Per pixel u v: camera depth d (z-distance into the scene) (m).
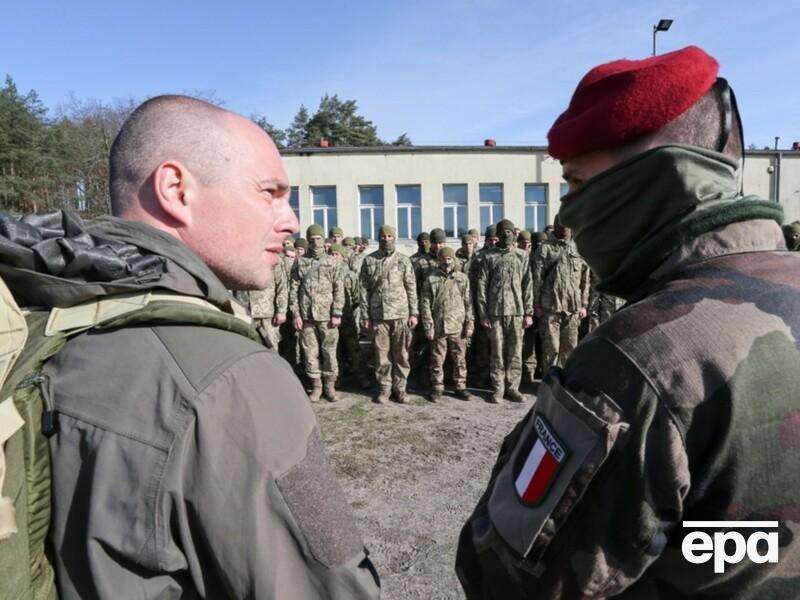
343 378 7.18
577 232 0.96
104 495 0.76
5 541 0.67
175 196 0.97
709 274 0.77
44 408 0.79
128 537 0.75
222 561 0.79
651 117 0.81
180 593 0.81
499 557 0.82
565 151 0.90
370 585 0.90
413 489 3.85
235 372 0.83
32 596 0.71
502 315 5.96
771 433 0.67
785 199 19.72
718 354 0.69
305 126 44.97
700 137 0.84
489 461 4.34
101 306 0.85
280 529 0.82
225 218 0.99
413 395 6.37
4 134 24.61
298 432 0.86
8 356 0.77
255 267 1.04
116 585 0.75
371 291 6.00
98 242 0.90
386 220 19.42
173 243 0.95
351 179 19.27
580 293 6.39
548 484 0.76
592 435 0.72
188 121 0.98
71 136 26.58
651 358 0.71
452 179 19.39
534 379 7.03
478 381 6.92
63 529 0.76
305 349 6.10
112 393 0.79
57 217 0.92
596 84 0.88
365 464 4.30
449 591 2.73
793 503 0.67
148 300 0.85
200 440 0.78
